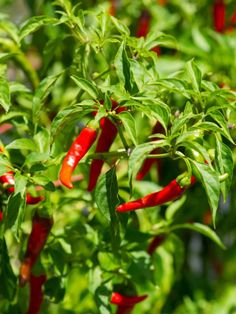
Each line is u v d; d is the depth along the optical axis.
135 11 1.00
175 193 0.69
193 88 0.69
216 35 0.98
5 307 0.83
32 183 0.69
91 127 0.69
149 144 0.65
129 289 0.82
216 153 0.67
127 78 0.69
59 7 0.93
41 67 0.93
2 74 0.73
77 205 0.86
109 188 0.68
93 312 0.91
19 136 0.89
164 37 0.75
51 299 0.77
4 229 0.71
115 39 0.72
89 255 0.79
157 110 0.66
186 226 0.82
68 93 0.90
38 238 0.72
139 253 0.79
